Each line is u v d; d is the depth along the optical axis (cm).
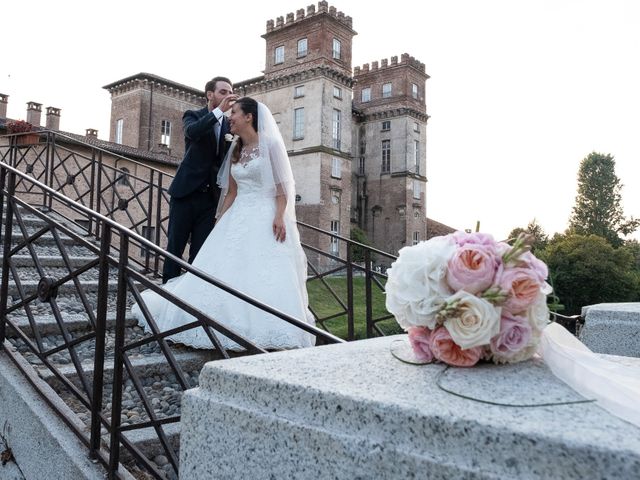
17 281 297
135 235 220
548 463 85
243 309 339
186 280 365
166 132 3919
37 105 3262
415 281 133
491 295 126
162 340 206
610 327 366
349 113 4031
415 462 96
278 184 374
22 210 651
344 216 3922
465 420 94
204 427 133
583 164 6475
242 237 359
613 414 97
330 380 121
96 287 463
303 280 380
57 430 233
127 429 203
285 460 115
